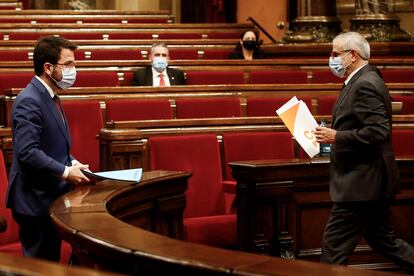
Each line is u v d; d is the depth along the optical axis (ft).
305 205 22.17
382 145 18.33
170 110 28.58
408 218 22.77
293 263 9.88
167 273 10.34
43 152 16.40
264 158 24.99
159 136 24.86
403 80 38.01
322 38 50.26
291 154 25.25
